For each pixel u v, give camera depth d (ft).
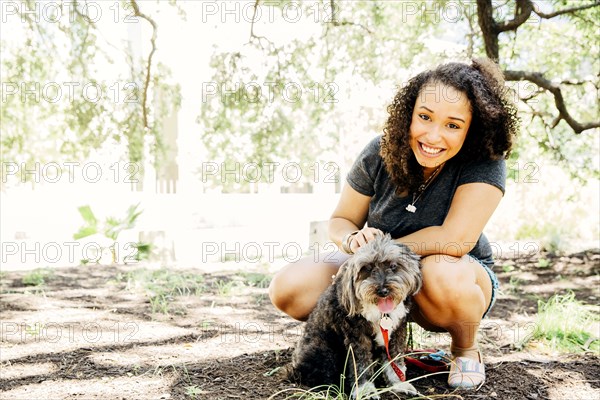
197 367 10.89
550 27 25.07
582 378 10.11
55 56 21.75
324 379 9.53
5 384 9.99
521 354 11.52
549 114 23.25
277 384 9.88
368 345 9.24
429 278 9.43
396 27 23.20
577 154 27.14
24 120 22.44
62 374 10.51
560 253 26.04
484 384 9.82
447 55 22.58
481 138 9.45
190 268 23.47
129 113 22.76
